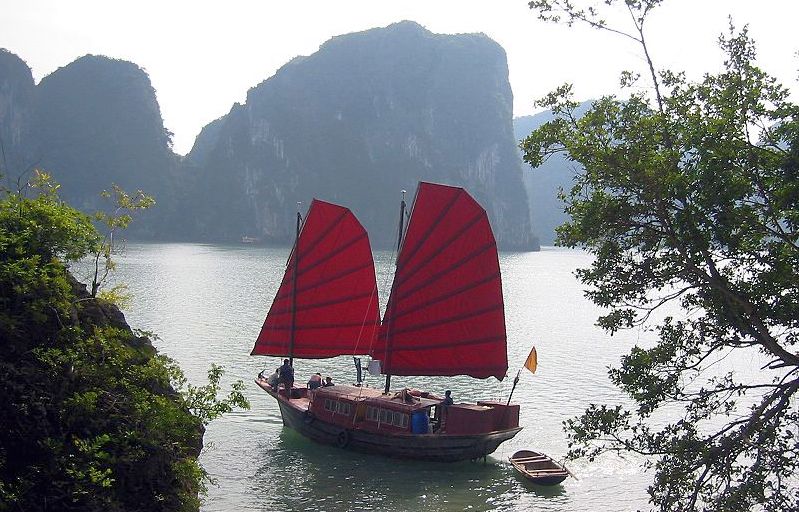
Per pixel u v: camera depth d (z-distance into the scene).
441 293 27.69
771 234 11.41
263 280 95.06
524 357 47.56
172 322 55.12
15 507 12.56
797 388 11.38
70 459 13.41
